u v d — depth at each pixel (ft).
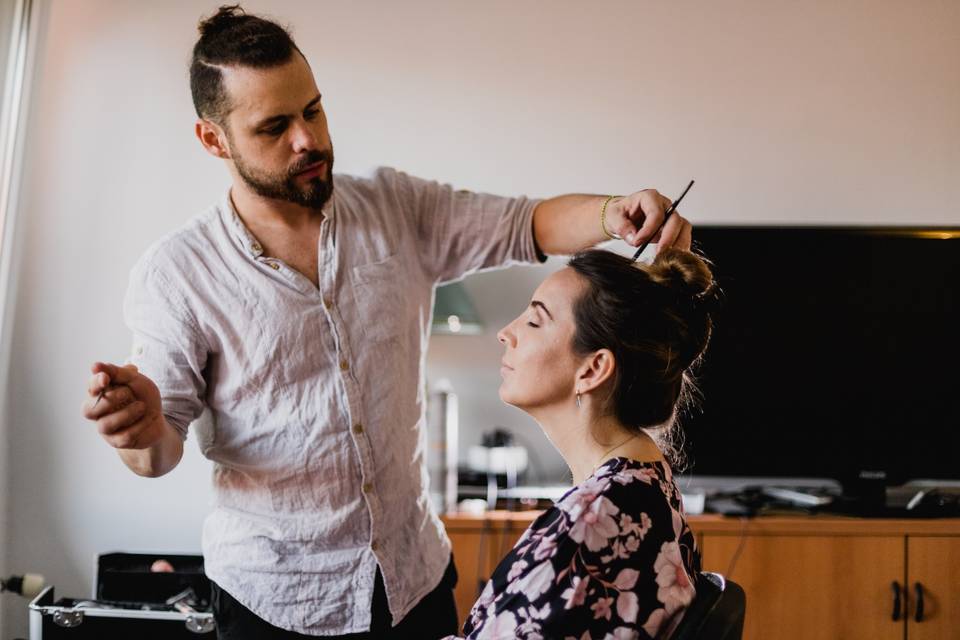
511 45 9.46
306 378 4.86
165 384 4.78
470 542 8.19
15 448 9.17
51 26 9.29
